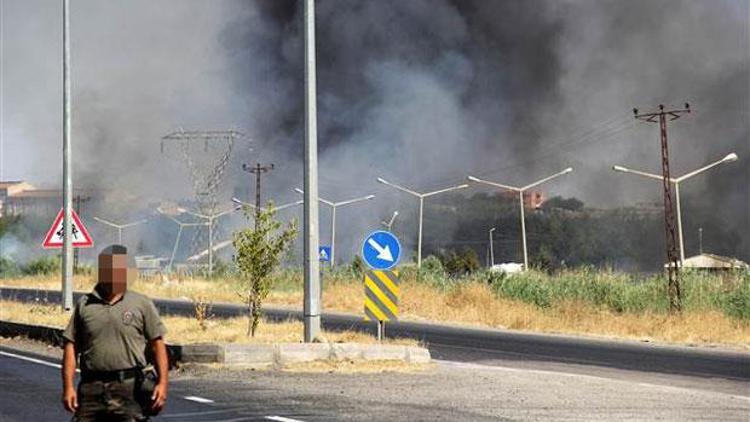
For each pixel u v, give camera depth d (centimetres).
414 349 3684
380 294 3838
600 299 6950
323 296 8144
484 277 8125
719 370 3791
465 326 6128
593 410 2478
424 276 8700
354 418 2305
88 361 1320
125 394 1322
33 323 4681
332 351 3500
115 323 1318
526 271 8094
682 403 2650
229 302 8338
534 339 5188
